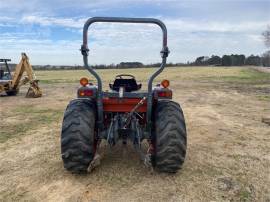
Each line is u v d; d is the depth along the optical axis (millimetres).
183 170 5242
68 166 4832
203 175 5062
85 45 4770
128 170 5219
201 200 4273
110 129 5094
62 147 4746
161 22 4805
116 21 4816
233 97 16453
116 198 4340
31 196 4418
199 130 8219
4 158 5883
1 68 17641
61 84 26625
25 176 5055
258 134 7746
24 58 16453
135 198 4332
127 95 5012
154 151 5059
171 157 4754
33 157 5930
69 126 4750
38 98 15891
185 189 4582
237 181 4859
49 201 4285
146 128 5195
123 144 6273
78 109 4887
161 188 4605
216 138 7355
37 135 7586
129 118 5043
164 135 4734
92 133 4809
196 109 12031
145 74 40406
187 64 94625
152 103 5156
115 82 5840
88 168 4910
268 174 5145
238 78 34812
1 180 4918
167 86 4949
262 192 4508
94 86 5262
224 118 10023
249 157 5965
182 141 4762
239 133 7852
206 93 18703
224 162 5672
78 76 40281
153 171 5152
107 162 5555
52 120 9555
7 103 13820
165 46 4777
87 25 4770
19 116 10289
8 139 7227
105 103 5055
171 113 4859
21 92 19453
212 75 40250
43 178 4969
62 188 4637
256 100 15047
